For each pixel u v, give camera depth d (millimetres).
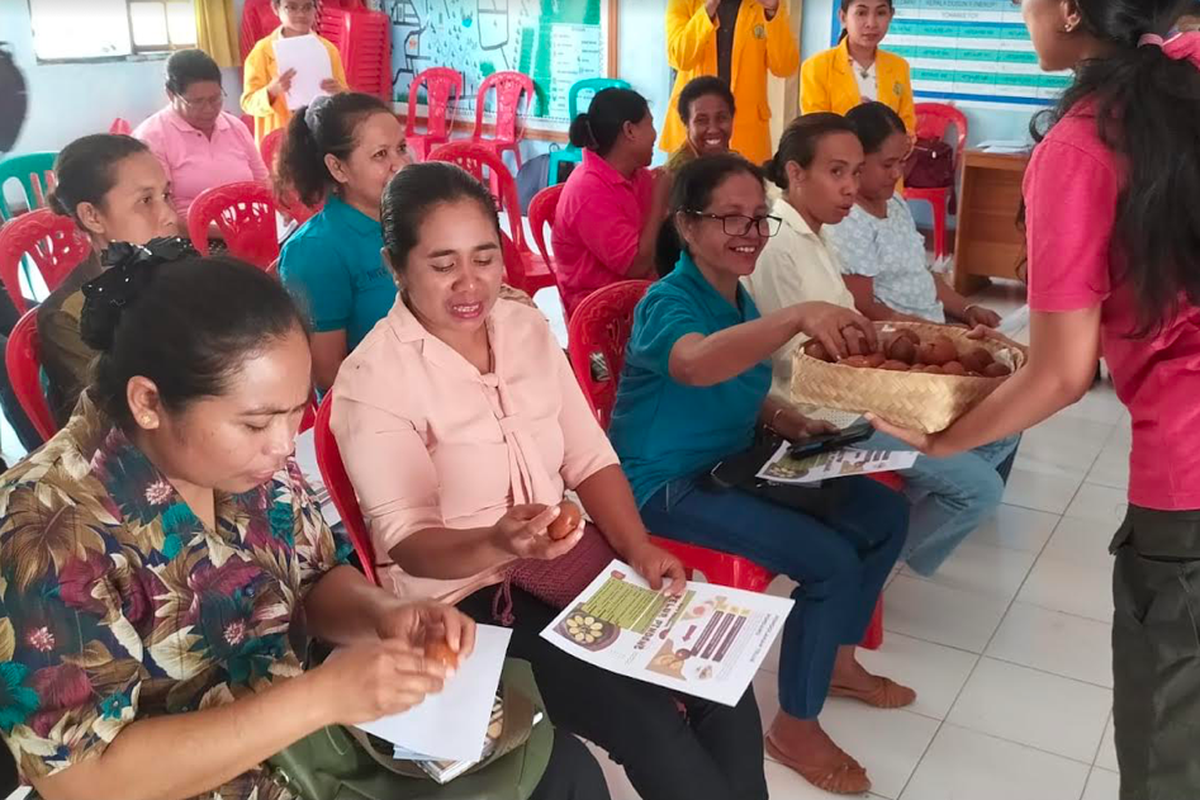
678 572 1589
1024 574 2723
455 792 1185
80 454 1018
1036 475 3266
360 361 1536
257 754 1022
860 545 1984
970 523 2330
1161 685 1375
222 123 4504
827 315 1688
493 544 1397
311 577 1274
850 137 2307
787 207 2371
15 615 954
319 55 5398
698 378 1807
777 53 4641
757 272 2367
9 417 2213
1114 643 1446
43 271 2750
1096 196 1249
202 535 1087
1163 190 1193
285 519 1210
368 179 2285
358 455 1519
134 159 2178
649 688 1496
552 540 1361
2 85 5602
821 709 2047
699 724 1622
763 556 1907
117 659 1005
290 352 1021
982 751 2084
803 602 1919
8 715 969
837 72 4379
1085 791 1973
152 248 1055
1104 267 1284
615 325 2246
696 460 2008
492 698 1232
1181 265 1228
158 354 977
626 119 3029
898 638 2457
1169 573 1340
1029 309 1359
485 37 6480
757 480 1947
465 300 1528
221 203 3188
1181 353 1296
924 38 5598
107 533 1010
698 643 1448
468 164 4000
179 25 6441
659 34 5875
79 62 5930
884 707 2215
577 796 1339
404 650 1054
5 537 961
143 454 1050
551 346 1688
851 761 1982
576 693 1499
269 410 1014
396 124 2314
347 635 1252
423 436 1563
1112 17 1225
